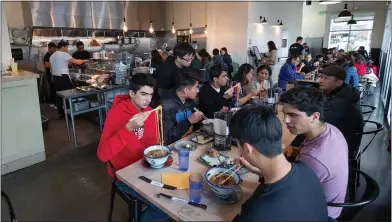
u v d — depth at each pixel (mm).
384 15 9711
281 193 803
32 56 5844
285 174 844
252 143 851
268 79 3389
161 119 1745
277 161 847
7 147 2600
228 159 1425
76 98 3494
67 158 2967
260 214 794
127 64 4133
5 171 2611
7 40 2922
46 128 3816
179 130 1824
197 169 1353
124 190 1591
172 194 1149
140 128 1688
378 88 6984
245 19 7188
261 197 824
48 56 5027
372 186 1362
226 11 7500
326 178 1146
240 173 1301
